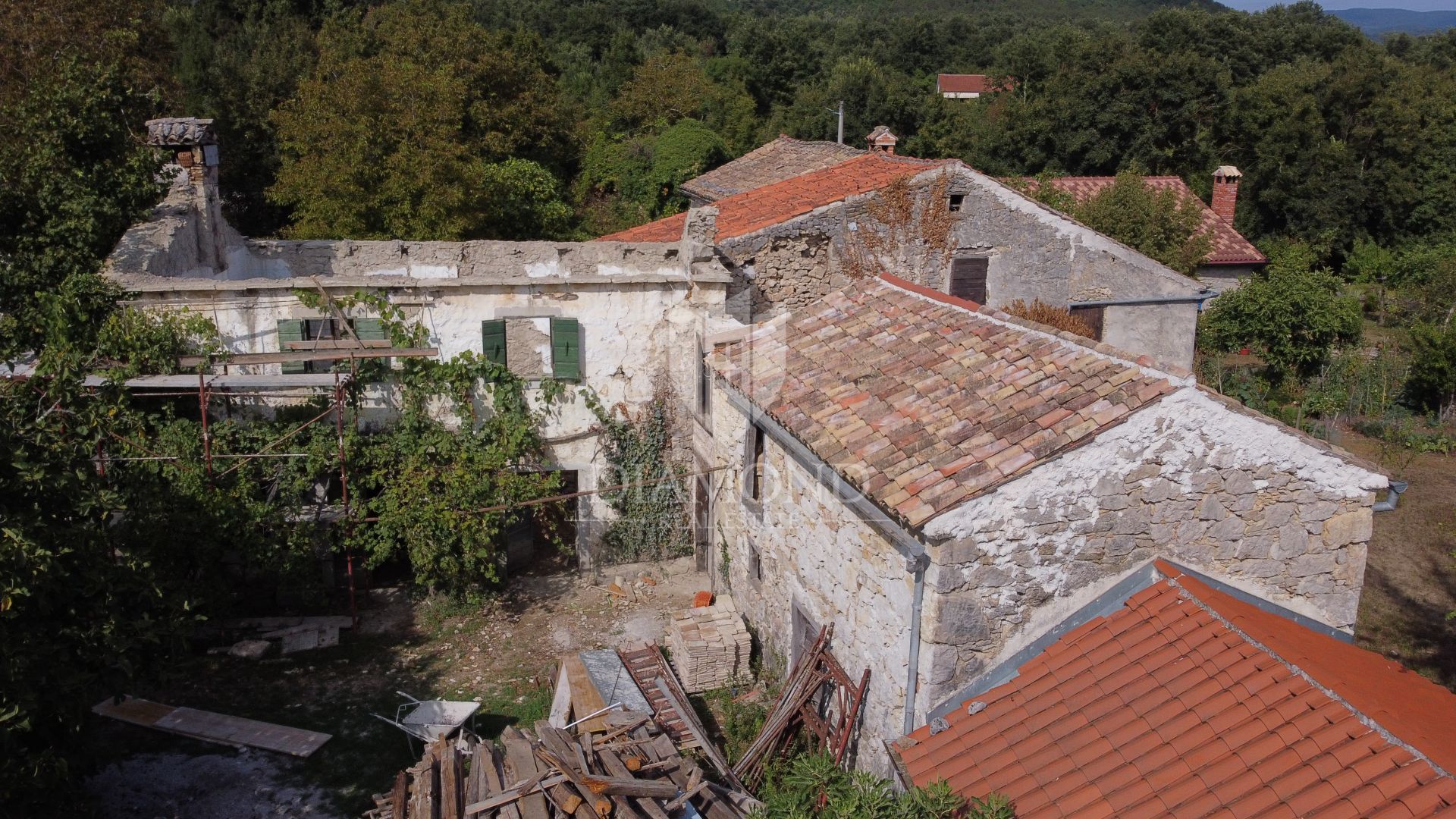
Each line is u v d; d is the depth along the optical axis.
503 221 26.69
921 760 7.14
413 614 12.95
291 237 24.28
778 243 15.22
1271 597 8.04
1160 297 17.09
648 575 13.96
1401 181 37.94
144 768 9.42
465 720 10.17
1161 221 25.05
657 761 8.34
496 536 13.56
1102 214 25.02
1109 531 7.61
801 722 9.48
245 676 11.30
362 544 12.51
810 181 17.31
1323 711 6.13
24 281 12.66
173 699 10.72
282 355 11.70
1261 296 23.45
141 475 11.01
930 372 9.20
